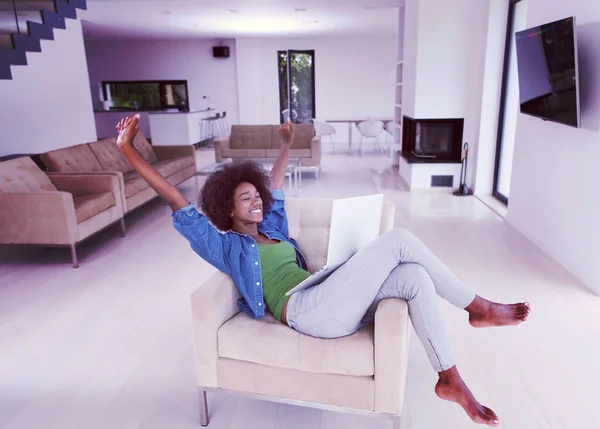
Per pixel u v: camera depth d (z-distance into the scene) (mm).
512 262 3592
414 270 1650
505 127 5539
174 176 5773
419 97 5938
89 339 2592
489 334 2555
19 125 6172
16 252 4090
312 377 1710
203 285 1827
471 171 5973
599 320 2678
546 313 2770
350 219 1721
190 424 1939
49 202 3543
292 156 7133
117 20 8109
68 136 7219
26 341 2578
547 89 3471
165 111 10867
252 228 1991
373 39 11484
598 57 2975
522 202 4266
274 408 2037
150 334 2637
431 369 2283
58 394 2133
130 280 3408
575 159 3289
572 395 2049
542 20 3824
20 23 5289
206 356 1809
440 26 5688
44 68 6617
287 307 1793
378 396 1672
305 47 11664
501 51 5383
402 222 4719
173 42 11828
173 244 4230
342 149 10500
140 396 2115
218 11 7230
